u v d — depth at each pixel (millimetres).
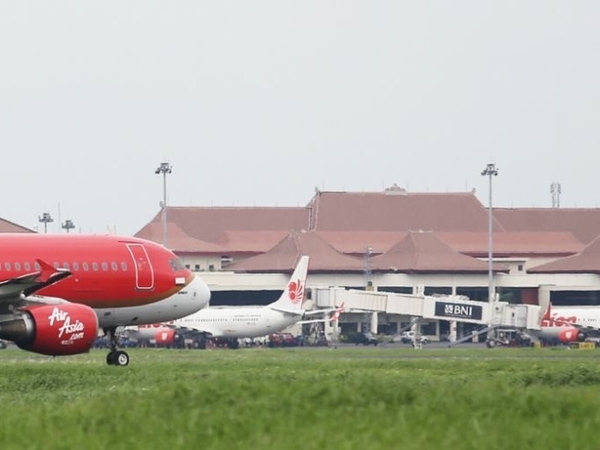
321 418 81125
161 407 89625
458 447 70250
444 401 87938
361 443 71312
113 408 89562
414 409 84438
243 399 91500
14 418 87000
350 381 109625
